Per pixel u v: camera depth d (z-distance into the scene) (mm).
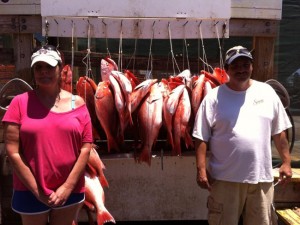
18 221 2918
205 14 2838
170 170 2785
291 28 3805
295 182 2770
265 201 2031
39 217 1809
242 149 1965
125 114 2510
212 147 2059
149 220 2832
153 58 3184
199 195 2824
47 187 1773
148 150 2506
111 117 2545
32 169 1760
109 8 2787
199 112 2074
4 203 2891
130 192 2791
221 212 2053
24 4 2803
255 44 3047
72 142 1793
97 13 2785
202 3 2828
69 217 1870
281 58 3844
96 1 2775
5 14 2818
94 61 3146
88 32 2809
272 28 2994
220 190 2051
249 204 2051
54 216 1864
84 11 2773
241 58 1942
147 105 2502
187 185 2807
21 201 1793
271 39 3027
